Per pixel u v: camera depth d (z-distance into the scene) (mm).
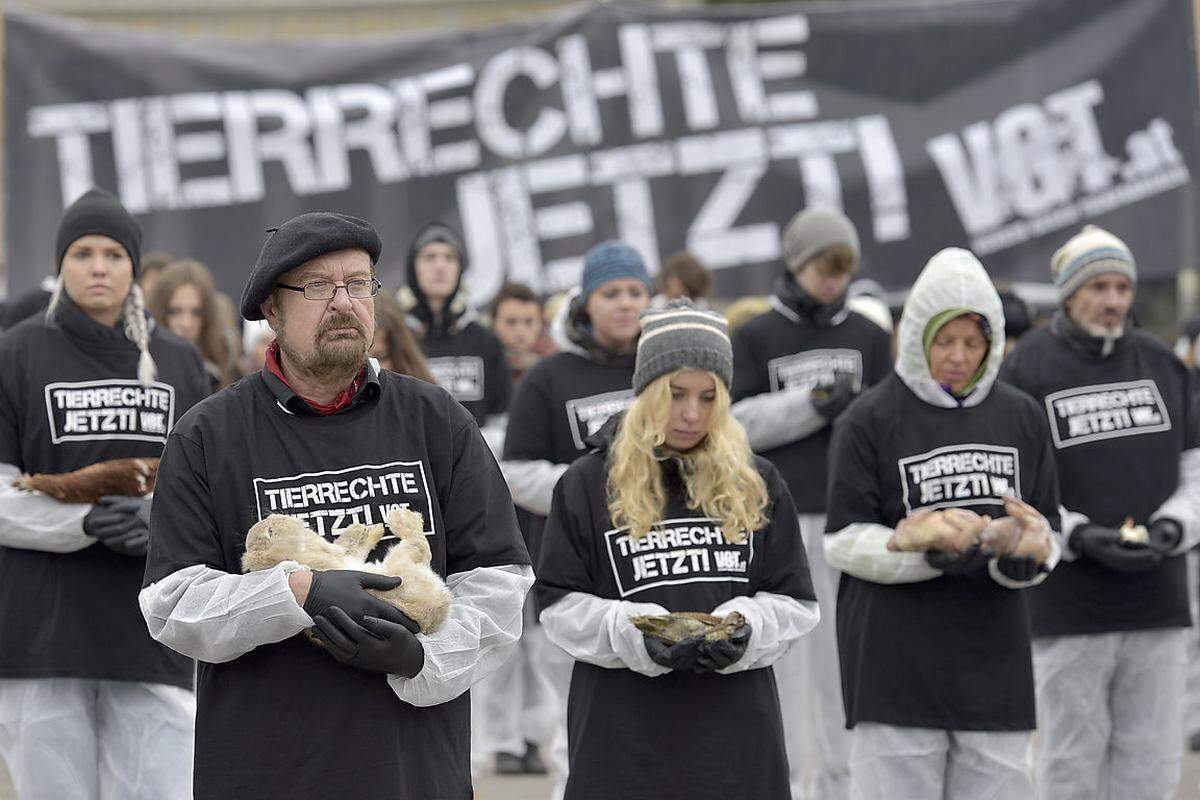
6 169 33875
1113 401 22469
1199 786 28047
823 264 25516
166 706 18625
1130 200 34750
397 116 34719
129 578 18484
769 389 25859
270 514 12664
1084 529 21750
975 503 18953
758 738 15938
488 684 29969
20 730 18297
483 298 34875
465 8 56125
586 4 34938
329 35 56219
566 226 34844
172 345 19469
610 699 16156
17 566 18344
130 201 34062
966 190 34938
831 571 24750
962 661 18516
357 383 13156
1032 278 34938
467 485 13273
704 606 16141
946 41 34938
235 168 34375
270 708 12508
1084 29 34844
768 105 35000
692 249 34906
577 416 23297
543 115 34812
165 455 12953
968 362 18938
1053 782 22484
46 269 33844
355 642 12062
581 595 16438
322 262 12734
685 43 34906
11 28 33844
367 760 12461
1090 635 22094
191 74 34281
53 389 18562
